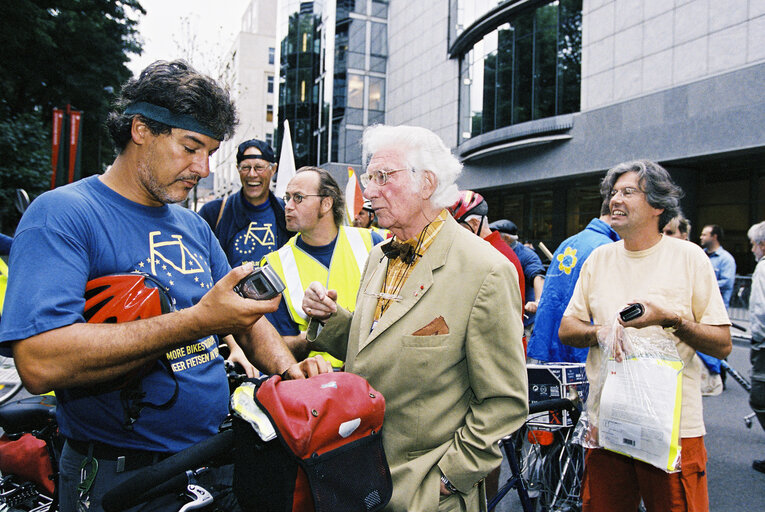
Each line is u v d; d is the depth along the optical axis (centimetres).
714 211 1579
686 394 203
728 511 324
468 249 160
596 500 220
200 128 130
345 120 3067
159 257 140
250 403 125
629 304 197
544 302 299
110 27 1745
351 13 3058
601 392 205
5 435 244
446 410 157
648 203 212
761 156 1367
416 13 2717
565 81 1762
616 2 1585
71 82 1596
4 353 118
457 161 170
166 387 135
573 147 1739
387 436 159
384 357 158
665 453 184
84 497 129
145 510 122
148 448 133
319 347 196
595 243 287
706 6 1349
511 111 1931
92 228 128
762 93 1232
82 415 131
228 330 115
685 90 1397
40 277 114
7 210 1235
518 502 310
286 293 262
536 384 240
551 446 259
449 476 149
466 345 154
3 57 1468
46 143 1338
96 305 120
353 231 281
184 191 136
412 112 2755
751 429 477
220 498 136
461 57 2295
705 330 197
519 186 2092
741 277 1045
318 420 116
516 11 1888
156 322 114
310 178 263
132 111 130
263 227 340
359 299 187
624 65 1570
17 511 238
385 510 151
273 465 118
